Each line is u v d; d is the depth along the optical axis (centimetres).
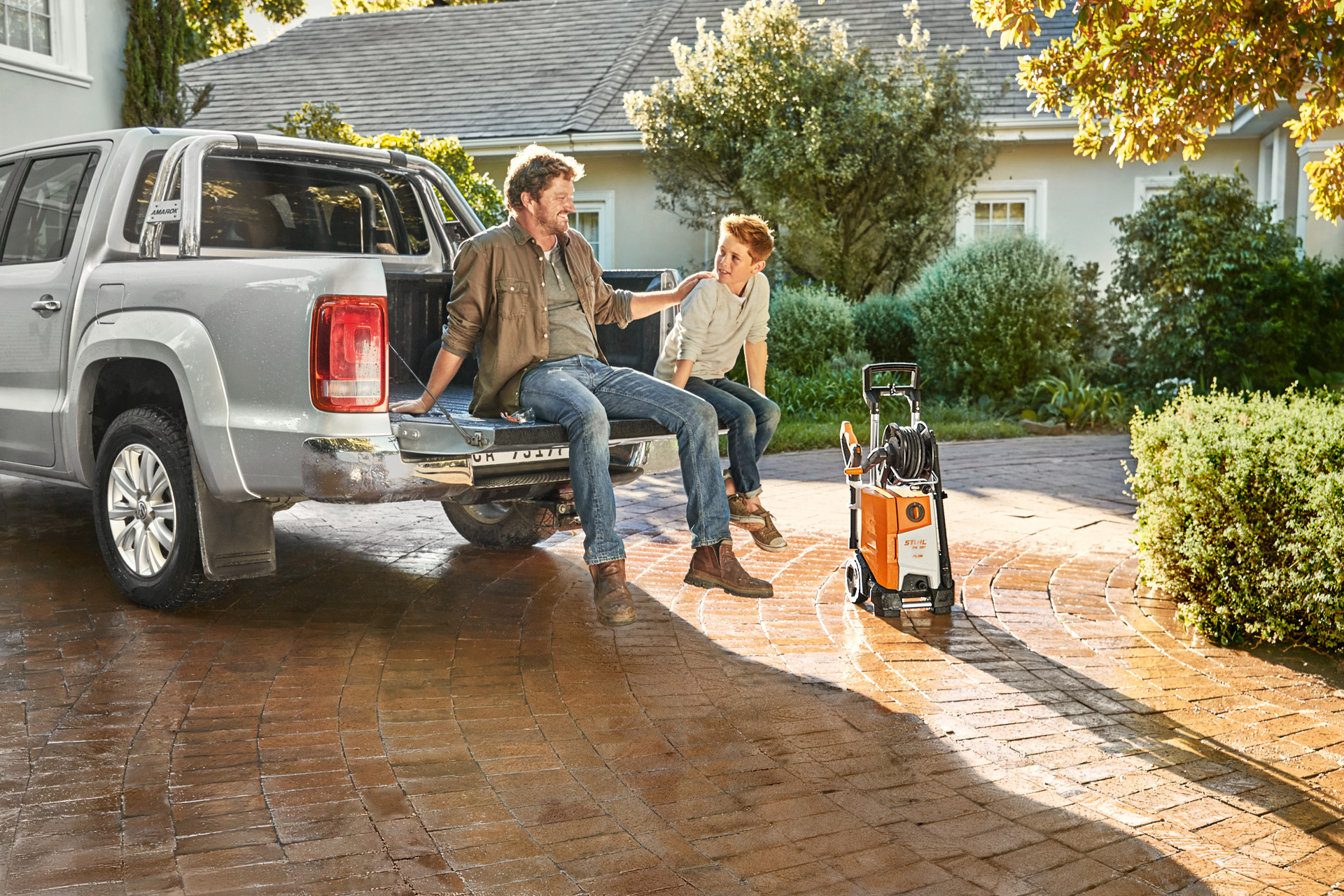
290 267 409
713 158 1487
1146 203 1355
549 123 1709
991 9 541
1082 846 294
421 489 398
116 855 274
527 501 476
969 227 1563
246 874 267
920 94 1452
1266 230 1297
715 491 413
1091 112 573
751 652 452
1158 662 451
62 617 468
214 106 1981
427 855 279
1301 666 449
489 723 369
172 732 353
